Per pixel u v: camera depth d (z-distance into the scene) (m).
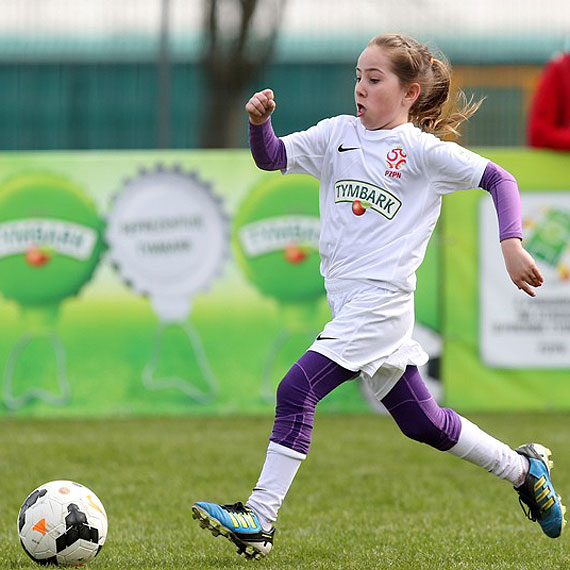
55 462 26.89
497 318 33.88
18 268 33.91
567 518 21.22
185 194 33.78
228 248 33.88
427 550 17.75
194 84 57.56
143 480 24.75
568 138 32.94
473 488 23.94
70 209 33.78
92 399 34.09
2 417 34.06
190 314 34.00
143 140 54.00
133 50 53.91
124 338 34.03
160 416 34.09
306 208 33.69
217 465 26.59
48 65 53.91
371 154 16.14
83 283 33.91
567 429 31.17
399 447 28.91
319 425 32.69
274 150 16.31
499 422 32.41
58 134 53.97
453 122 17.31
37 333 34.00
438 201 16.19
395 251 15.95
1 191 33.75
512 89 50.84
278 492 15.95
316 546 18.11
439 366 33.94
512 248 15.12
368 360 15.91
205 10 59.59
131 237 33.84
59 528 16.05
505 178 15.57
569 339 33.88
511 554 17.45
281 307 33.91
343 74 54.19
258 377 34.03
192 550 17.77
